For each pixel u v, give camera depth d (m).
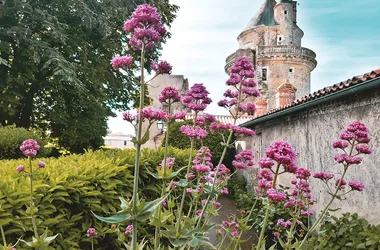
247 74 2.75
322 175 2.96
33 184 2.61
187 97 2.61
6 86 11.62
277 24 33.59
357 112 4.24
